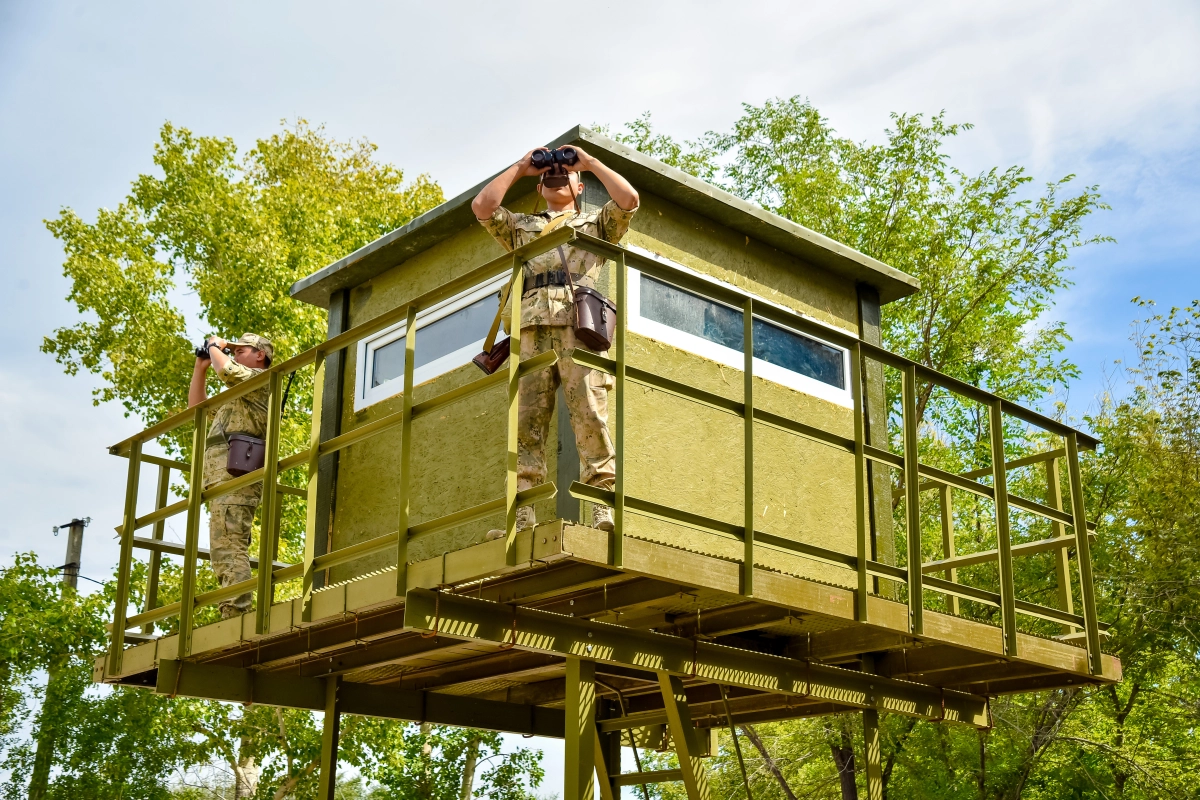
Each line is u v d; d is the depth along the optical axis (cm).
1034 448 1742
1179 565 1395
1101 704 1425
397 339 848
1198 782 1319
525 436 561
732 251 801
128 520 748
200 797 1922
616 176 567
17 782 1605
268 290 1731
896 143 1831
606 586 629
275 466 650
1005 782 1319
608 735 936
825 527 800
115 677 745
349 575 822
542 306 560
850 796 1424
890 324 1839
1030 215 1784
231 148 1978
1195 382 1520
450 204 782
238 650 742
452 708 901
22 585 1702
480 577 515
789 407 800
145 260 1892
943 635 657
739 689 875
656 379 530
